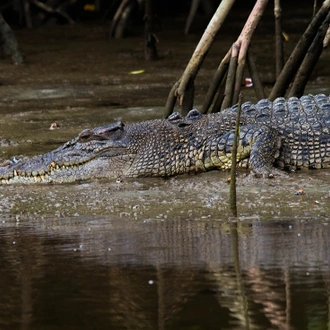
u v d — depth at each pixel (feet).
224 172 46.32
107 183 45.62
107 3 157.89
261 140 45.44
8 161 47.62
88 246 31.30
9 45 101.86
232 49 56.18
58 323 22.41
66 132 59.77
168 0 155.94
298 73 57.67
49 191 44.01
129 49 111.65
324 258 27.76
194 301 23.76
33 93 81.71
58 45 117.70
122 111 68.23
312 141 46.42
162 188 43.42
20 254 30.48
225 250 29.50
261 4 55.67
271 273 26.16
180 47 114.21
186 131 47.11
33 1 140.15
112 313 23.08
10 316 23.15
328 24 55.77
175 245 30.71
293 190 40.73
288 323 21.76
